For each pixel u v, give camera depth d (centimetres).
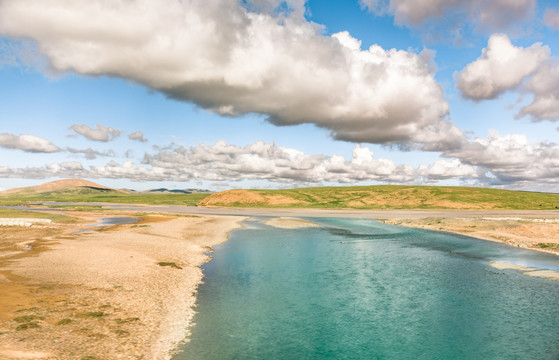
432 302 2459
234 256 4138
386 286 2859
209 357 1614
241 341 1805
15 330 1673
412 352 1717
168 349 1673
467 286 2853
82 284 2534
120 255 3641
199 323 2030
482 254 4281
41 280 2580
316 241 5447
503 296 2588
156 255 3812
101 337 1705
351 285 2883
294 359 1630
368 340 1853
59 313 1950
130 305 2188
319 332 1947
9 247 3962
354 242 5328
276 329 1977
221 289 2734
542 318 2158
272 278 3100
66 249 3869
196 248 4550
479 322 2103
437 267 3550
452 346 1784
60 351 1508
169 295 2477
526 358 1659
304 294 2633
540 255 4203
